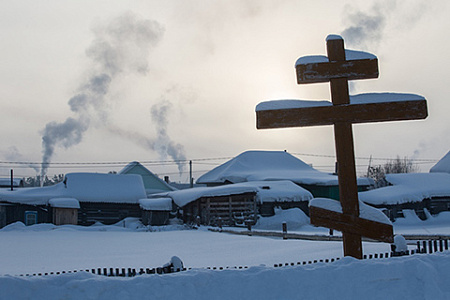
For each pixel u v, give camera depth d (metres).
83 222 44.81
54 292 6.71
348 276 7.40
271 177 55.44
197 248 21.42
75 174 47.44
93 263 16.58
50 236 30.41
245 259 16.38
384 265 7.54
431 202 44.50
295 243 21.33
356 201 8.91
